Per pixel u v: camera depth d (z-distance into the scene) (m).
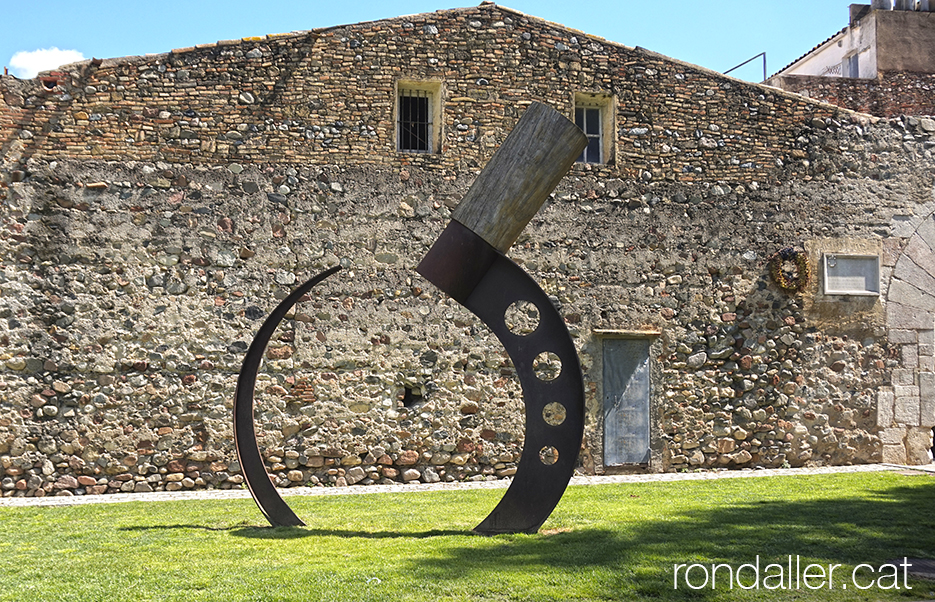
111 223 8.86
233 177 9.14
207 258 9.02
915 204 10.81
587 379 9.77
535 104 5.48
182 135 9.08
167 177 9.01
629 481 8.89
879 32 12.77
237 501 7.63
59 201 8.77
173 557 4.86
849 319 10.49
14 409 8.50
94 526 6.18
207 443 8.84
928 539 5.23
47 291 8.68
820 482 8.46
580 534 5.41
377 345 9.29
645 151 10.14
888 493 7.50
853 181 10.69
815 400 10.31
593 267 9.90
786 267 10.32
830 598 3.90
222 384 8.92
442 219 9.55
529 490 5.50
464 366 9.48
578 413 5.38
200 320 8.95
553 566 4.46
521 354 5.44
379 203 9.42
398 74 9.55
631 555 4.73
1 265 8.59
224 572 4.43
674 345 10.04
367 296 9.31
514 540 5.22
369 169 9.43
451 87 9.66
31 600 3.92
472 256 5.38
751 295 10.28
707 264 10.20
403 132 9.80
